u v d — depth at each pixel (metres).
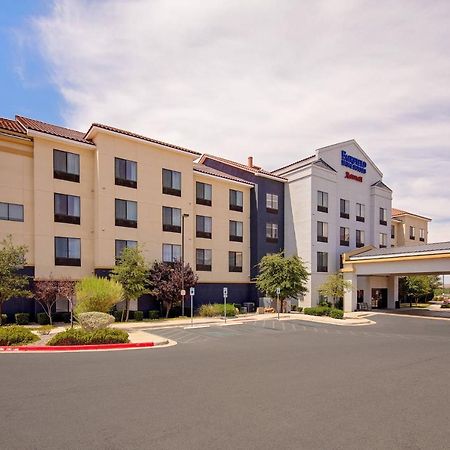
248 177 38.09
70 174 25.73
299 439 5.60
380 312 37.00
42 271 24.09
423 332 21.78
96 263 25.91
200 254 33.06
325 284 35.53
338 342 16.77
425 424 6.32
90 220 26.45
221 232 34.88
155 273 27.53
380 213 44.88
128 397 7.65
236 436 5.69
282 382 9.09
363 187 43.62
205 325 23.78
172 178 30.34
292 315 31.20
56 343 14.23
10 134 23.58
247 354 13.17
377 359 12.52
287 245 38.97
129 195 27.66
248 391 8.22
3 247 21.53
